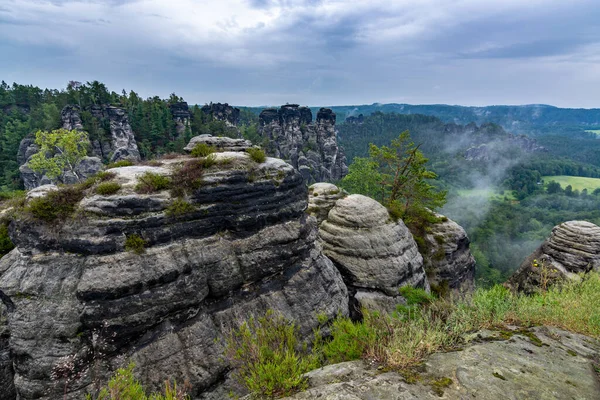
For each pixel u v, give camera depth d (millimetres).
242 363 9445
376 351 8266
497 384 6469
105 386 14398
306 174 164875
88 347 14680
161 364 15578
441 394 6223
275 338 9797
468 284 43219
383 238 30406
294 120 197250
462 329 9180
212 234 19125
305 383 7266
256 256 20141
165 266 16422
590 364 7398
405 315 10398
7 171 108562
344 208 32188
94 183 17297
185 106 167375
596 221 159000
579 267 30297
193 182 18578
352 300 29188
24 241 15438
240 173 20188
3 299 14961
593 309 10453
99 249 15406
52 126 119688
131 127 135375
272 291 20609
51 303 14547
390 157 45719
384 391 6395
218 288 18422
